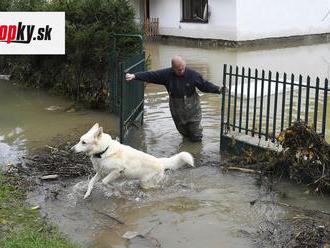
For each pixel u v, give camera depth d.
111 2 9.16
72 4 9.65
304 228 4.56
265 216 4.88
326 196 5.32
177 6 21.64
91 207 5.09
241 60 15.89
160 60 15.87
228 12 19.66
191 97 6.93
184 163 5.63
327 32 22.50
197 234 4.54
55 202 5.18
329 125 7.87
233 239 4.43
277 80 6.05
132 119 7.34
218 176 5.89
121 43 8.96
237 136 6.54
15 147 7.00
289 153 5.66
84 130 7.84
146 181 5.49
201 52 18.03
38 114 8.91
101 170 5.32
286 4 20.88
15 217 4.78
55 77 10.37
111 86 8.90
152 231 4.59
